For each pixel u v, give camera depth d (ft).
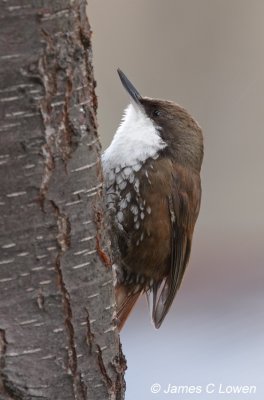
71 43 22.67
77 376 23.90
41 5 21.77
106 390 24.70
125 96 57.11
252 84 60.49
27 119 22.04
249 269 57.52
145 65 59.36
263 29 60.59
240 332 50.01
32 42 21.79
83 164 23.35
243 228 60.23
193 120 36.65
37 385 23.21
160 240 34.96
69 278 23.38
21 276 22.59
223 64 60.44
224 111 60.39
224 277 56.90
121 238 34.50
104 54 58.75
